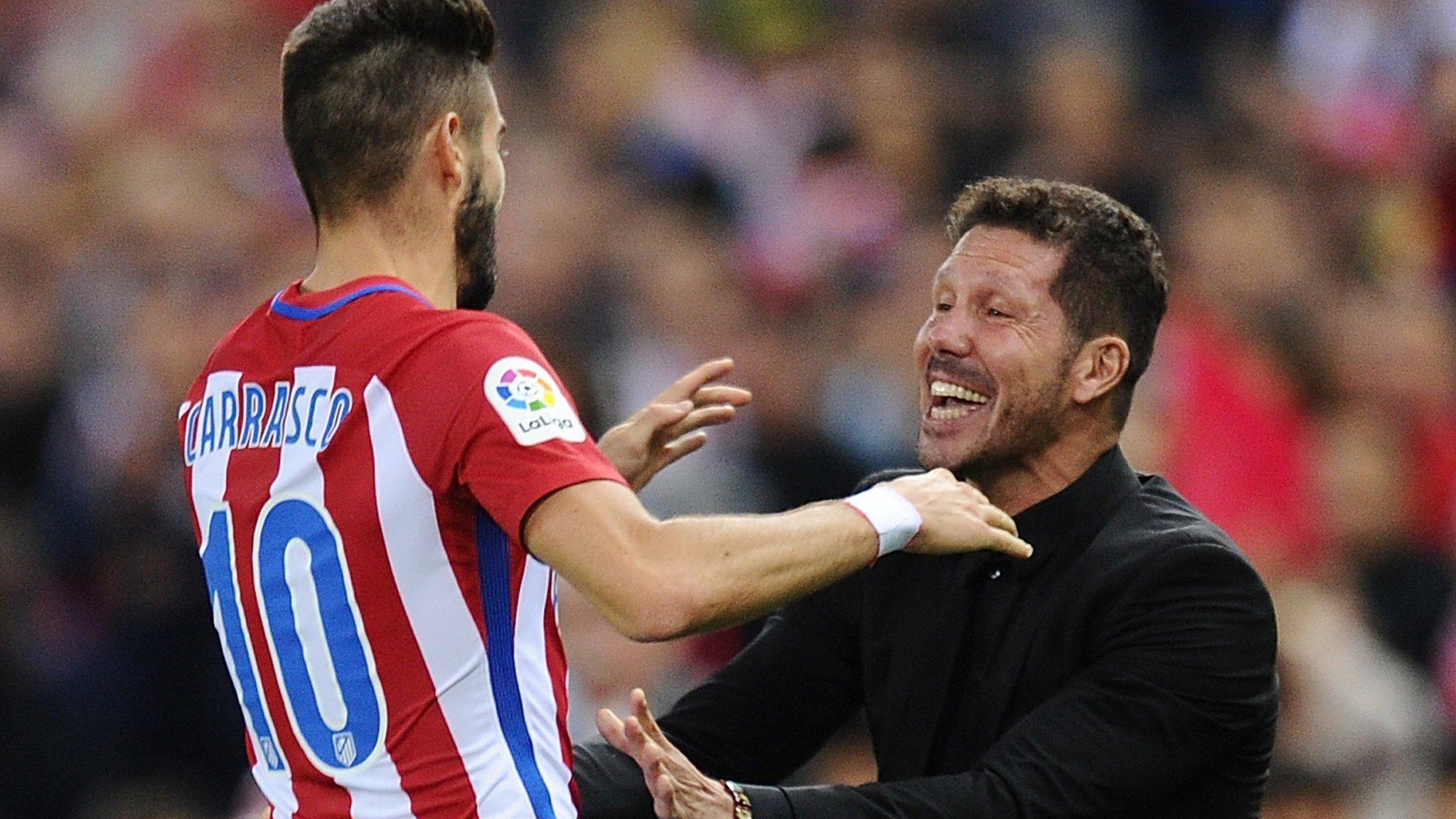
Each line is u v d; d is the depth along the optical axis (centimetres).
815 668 1432
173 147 3731
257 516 1185
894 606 1390
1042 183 1377
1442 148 3825
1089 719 1288
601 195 3459
